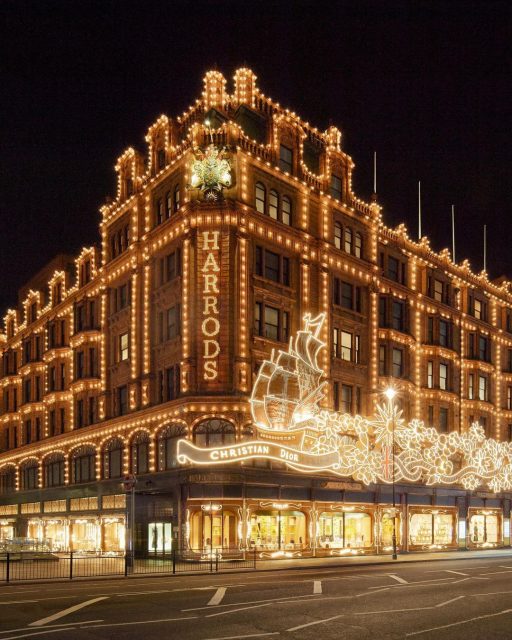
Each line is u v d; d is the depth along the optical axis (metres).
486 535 55.03
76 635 14.10
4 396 67.25
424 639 13.98
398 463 46.06
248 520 36.94
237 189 39.22
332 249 44.84
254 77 43.69
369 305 47.53
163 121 44.03
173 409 38.75
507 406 61.84
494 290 62.88
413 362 51.66
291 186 43.12
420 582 24.34
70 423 53.19
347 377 44.72
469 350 58.47
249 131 42.53
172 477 37.88
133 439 43.38
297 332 41.03
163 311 41.75
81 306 52.38
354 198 48.12
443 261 56.81
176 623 15.55
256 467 37.66
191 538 36.31
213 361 37.50
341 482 42.06
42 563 35.50
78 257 57.88
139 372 43.41
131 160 47.66
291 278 42.12
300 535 39.88
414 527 48.25
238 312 38.12
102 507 45.88
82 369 51.12
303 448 39.31
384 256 50.47
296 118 44.34
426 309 53.91
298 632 14.59
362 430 43.81
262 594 20.75
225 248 38.47
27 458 59.38
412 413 50.66
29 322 64.19
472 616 16.72
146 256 43.56
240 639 13.79
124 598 19.92
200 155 39.50
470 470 52.94
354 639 13.95
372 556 41.12
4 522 61.47
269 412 38.28
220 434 37.25
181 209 39.69
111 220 49.25
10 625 15.32
